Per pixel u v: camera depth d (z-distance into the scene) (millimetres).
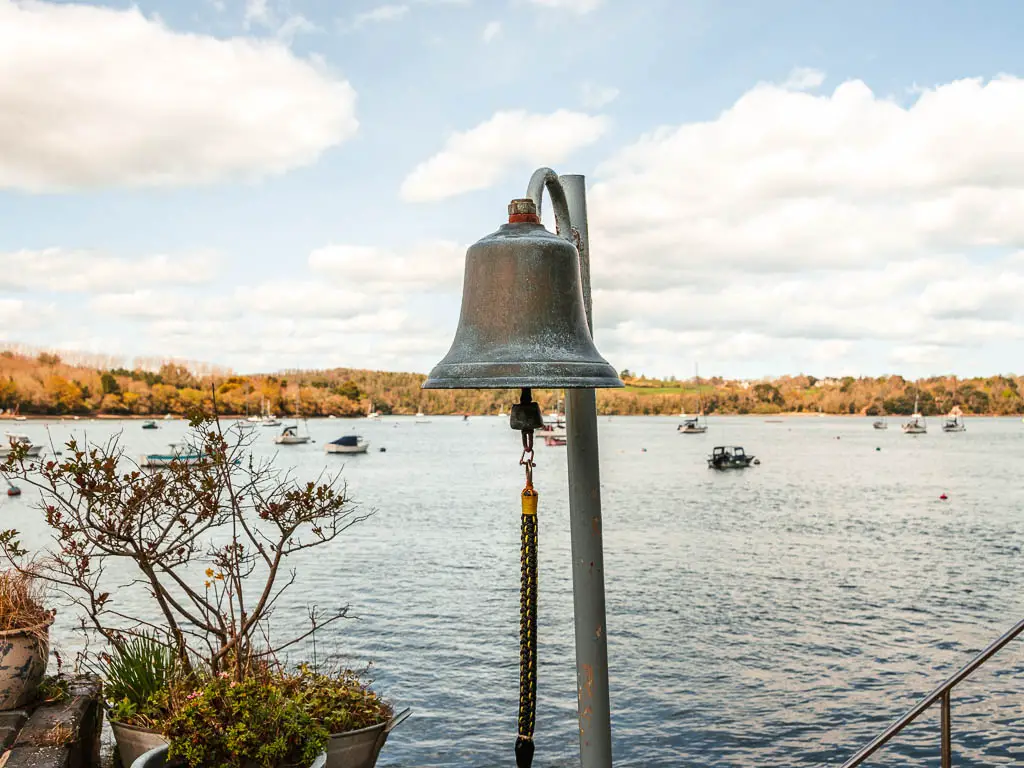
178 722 4133
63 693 5297
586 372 2602
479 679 17375
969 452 127312
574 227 3090
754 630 22000
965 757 13938
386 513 50906
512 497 62438
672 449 136875
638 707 16141
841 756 13938
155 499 5727
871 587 27969
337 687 5285
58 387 188500
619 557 34281
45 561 5906
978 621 23172
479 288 2758
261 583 27578
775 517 49000
